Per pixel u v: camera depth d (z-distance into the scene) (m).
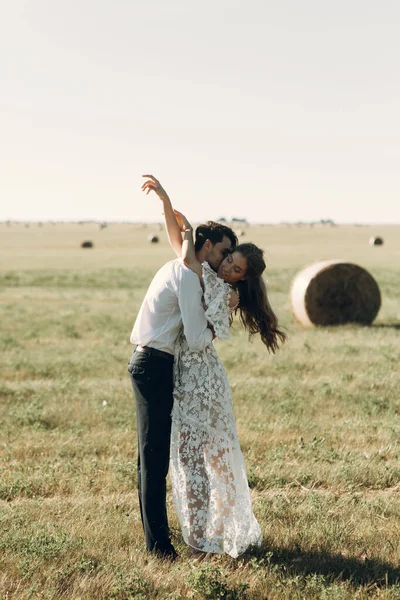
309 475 6.02
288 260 52.00
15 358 12.49
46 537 4.48
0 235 117.81
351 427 7.64
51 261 50.94
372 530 4.80
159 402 4.48
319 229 159.00
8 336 15.55
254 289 4.62
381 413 8.38
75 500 5.43
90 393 9.46
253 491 5.79
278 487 5.89
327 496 5.52
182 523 4.55
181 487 4.54
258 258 4.57
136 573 4.05
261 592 3.94
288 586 4.01
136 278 36.78
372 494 5.78
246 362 12.00
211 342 4.55
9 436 7.40
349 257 55.88
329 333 17.03
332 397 9.12
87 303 24.12
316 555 4.46
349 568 4.25
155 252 63.88
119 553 4.47
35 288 31.08
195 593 3.86
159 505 4.52
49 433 7.44
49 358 12.54
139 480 4.63
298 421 7.85
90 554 4.39
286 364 11.65
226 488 4.53
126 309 21.69
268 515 5.13
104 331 16.58
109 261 50.94
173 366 4.53
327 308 18.98
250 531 4.56
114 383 10.22
